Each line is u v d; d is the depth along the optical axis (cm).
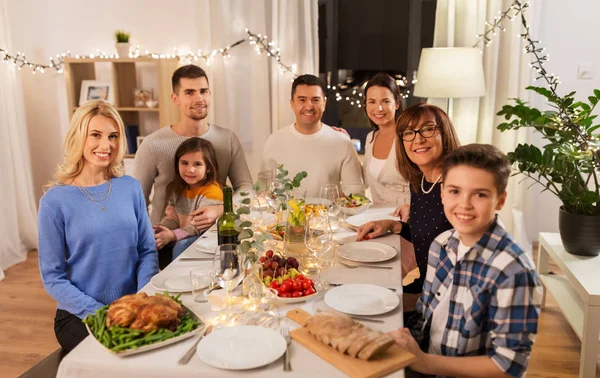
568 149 264
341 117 447
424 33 426
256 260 163
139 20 421
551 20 393
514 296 132
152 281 176
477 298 138
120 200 204
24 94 427
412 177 208
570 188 273
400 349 132
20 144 412
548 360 263
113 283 203
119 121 201
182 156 281
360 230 223
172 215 288
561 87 400
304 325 144
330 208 229
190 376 125
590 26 390
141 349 132
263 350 131
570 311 265
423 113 194
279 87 414
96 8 423
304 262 190
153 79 428
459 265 143
